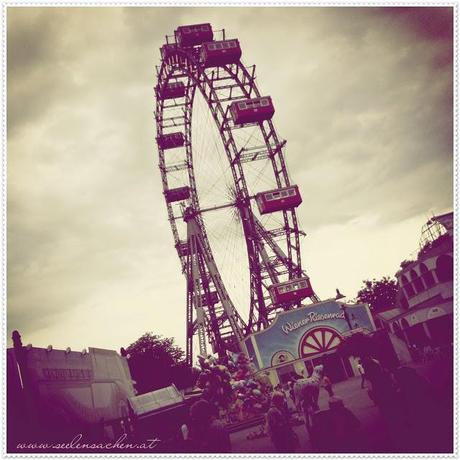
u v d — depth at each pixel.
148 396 26.56
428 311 35.62
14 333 18.23
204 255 59.72
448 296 35.09
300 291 52.88
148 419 24.88
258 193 54.09
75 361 22.81
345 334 48.19
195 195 62.28
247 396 31.59
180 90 63.06
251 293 59.22
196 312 58.97
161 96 63.16
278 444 11.23
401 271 40.66
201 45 55.03
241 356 40.47
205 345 57.28
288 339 48.03
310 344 47.88
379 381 10.67
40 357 19.17
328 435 10.87
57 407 18.59
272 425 11.38
